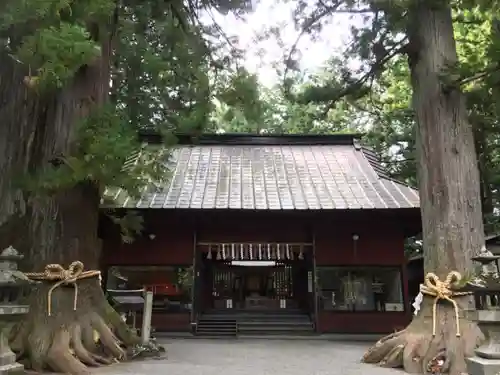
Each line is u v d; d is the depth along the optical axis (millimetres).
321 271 15805
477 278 6051
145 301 9445
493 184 17703
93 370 7047
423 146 8602
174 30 10656
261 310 18234
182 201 15016
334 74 11172
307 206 14703
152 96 12070
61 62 5363
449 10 9000
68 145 8242
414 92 9125
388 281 15898
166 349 10562
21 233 8188
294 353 10047
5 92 8711
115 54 10875
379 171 17984
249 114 10742
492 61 7434
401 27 9125
